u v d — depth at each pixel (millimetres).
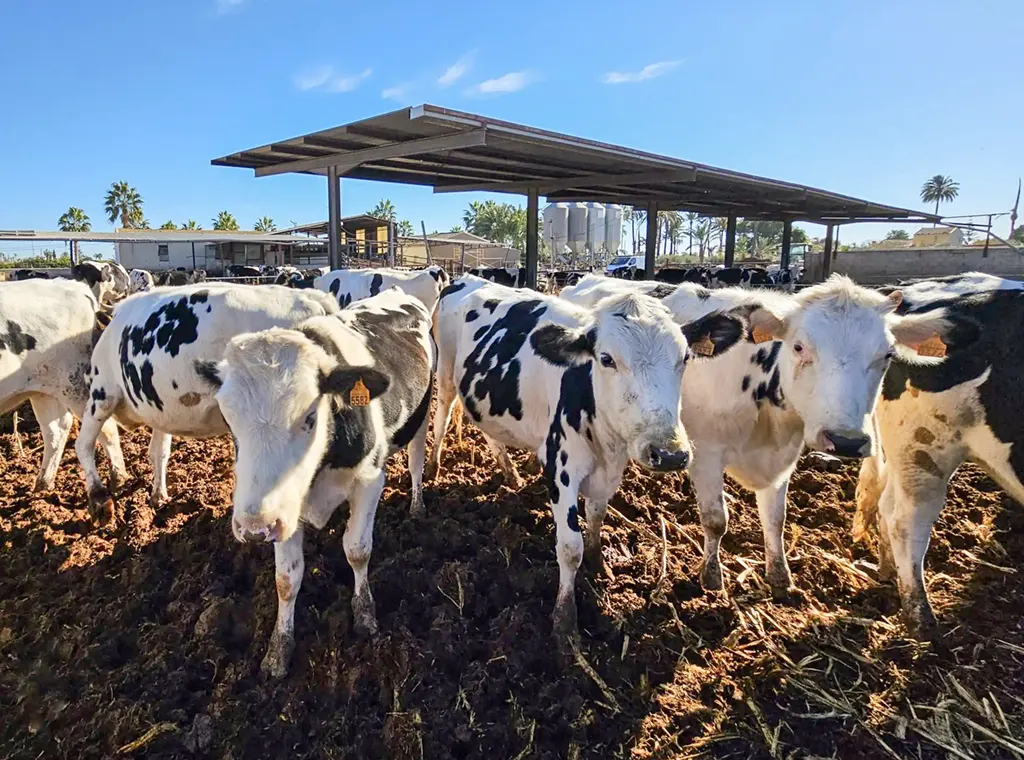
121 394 5355
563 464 4031
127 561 4578
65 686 3535
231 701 3385
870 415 3609
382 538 4910
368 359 3990
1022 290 3764
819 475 6113
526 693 3467
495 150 12234
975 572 4539
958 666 3664
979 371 3541
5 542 4922
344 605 4031
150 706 3355
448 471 6285
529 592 4293
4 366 5344
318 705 3416
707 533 4336
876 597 4293
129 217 78812
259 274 28188
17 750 3193
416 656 3588
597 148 12414
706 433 4273
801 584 4438
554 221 42594
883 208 24406
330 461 3545
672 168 14406
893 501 4148
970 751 3170
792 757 3135
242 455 3109
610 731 3240
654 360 3514
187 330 4891
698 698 3477
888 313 3613
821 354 3506
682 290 5082
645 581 4391
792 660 3756
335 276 12172
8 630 3904
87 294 5992
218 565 4562
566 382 4051
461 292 6250
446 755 3082
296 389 3146
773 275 28703
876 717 3365
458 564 4355
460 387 5422
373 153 11438
